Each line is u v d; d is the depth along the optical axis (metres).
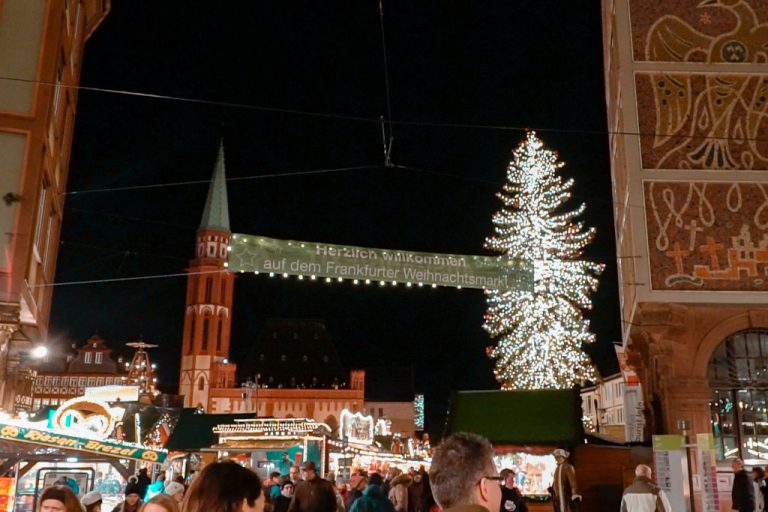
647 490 12.77
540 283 38.69
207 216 119.19
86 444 14.00
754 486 21.50
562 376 38.38
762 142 26.67
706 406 24.84
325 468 28.75
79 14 29.78
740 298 25.45
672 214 26.20
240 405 111.06
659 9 27.70
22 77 22.64
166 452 15.02
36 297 24.77
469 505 3.27
